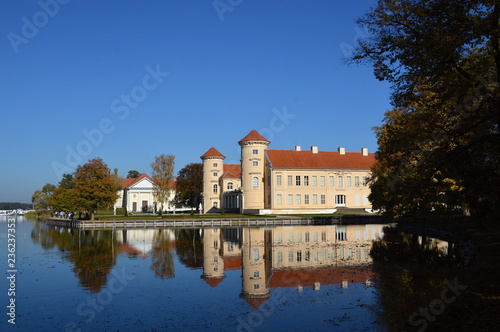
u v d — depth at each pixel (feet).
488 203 79.82
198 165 372.99
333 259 101.55
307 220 245.45
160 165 305.94
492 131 67.26
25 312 59.47
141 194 407.03
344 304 59.72
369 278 76.69
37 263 102.22
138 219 259.80
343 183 318.45
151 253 119.75
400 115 122.62
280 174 305.32
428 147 99.25
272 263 98.43
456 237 126.93
